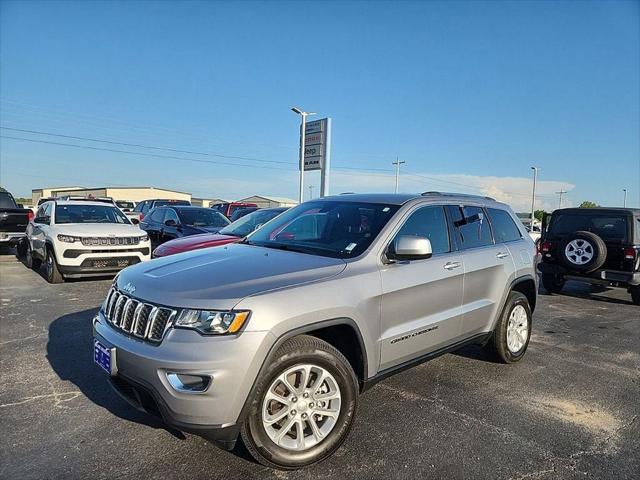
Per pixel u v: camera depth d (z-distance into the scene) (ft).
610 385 15.02
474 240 15.24
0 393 13.25
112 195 223.92
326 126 83.30
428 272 12.73
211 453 10.36
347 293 10.55
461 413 12.68
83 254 29.17
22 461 9.93
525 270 16.81
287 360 9.45
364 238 12.21
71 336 18.60
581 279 30.35
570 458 10.53
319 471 9.82
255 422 9.18
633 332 22.21
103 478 9.41
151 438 10.91
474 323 14.64
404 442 11.06
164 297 9.45
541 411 12.94
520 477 9.76
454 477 9.70
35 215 38.52
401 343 11.98
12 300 25.11
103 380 14.23
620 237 29.35
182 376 8.80
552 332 21.89
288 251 12.41
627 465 10.30
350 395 10.33
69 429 11.27
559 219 32.17
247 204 72.18
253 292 9.40
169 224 37.73
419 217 13.43
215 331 8.87
